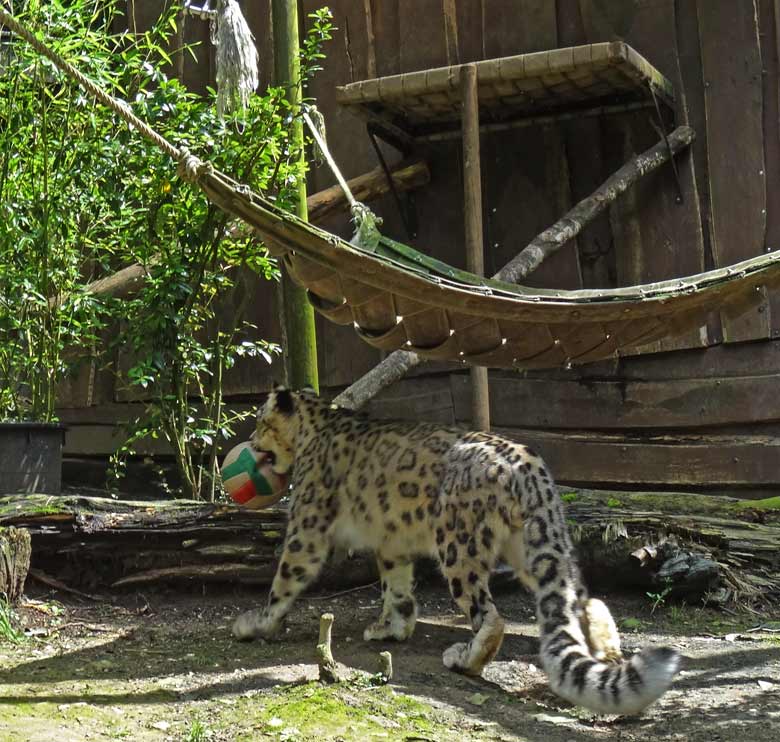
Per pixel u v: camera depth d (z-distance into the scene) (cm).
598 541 515
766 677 427
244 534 511
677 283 474
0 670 424
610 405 664
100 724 380
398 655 445
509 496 414
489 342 471
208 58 738
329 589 524
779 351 638
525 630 482
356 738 371
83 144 569
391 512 445
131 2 751
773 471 634
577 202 682
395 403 700
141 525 511
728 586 509
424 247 709
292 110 574
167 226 583
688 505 544
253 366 717
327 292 448
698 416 649
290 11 591
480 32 696
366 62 713
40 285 573
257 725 377
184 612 498
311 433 473
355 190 683
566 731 384
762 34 648
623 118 673
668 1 662
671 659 358
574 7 680
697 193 656
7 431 534
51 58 402
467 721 386
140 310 587
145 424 604
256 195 420
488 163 698
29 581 512
